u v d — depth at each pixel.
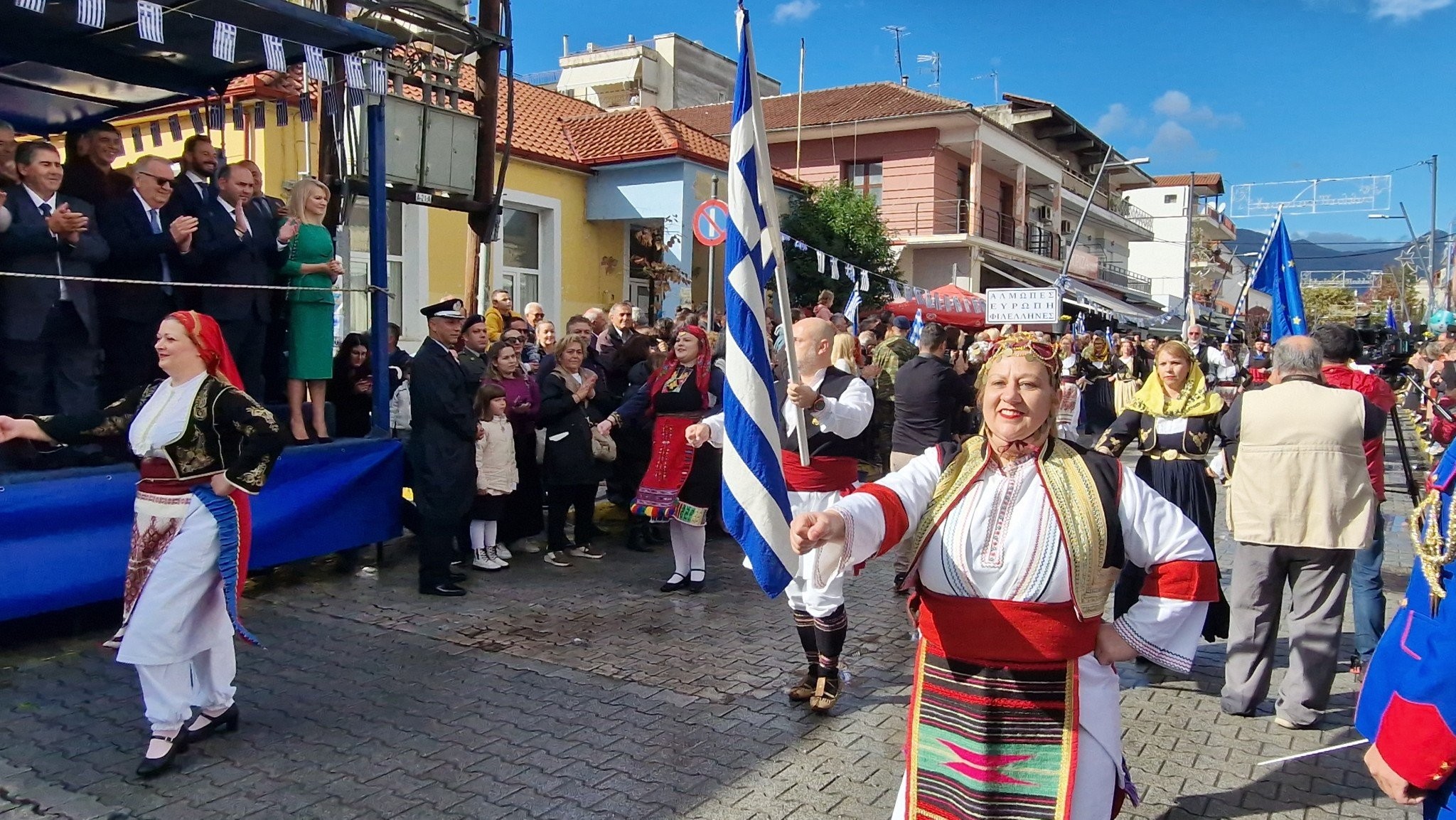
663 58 29.20
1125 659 2.42
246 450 3.94
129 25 6.48
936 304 20.53
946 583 2.46
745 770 4.02
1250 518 4.56
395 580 6.88
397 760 4.05
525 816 3.59
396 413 7.94
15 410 5.55
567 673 5.12
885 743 4.31
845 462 4.78
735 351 3.27
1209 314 39.56
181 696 3.93
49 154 5.55
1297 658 4.54
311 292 6.58
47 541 5.26
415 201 8.51
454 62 8.66
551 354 7.71
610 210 16.11
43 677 4.96
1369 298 61.72
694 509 6.66
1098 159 35.84
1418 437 9.08
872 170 25.30
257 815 3.58
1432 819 2.05
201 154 6.38
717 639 5.73
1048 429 2.49
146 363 6.22
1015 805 2.38
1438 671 1.96
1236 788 3.95
